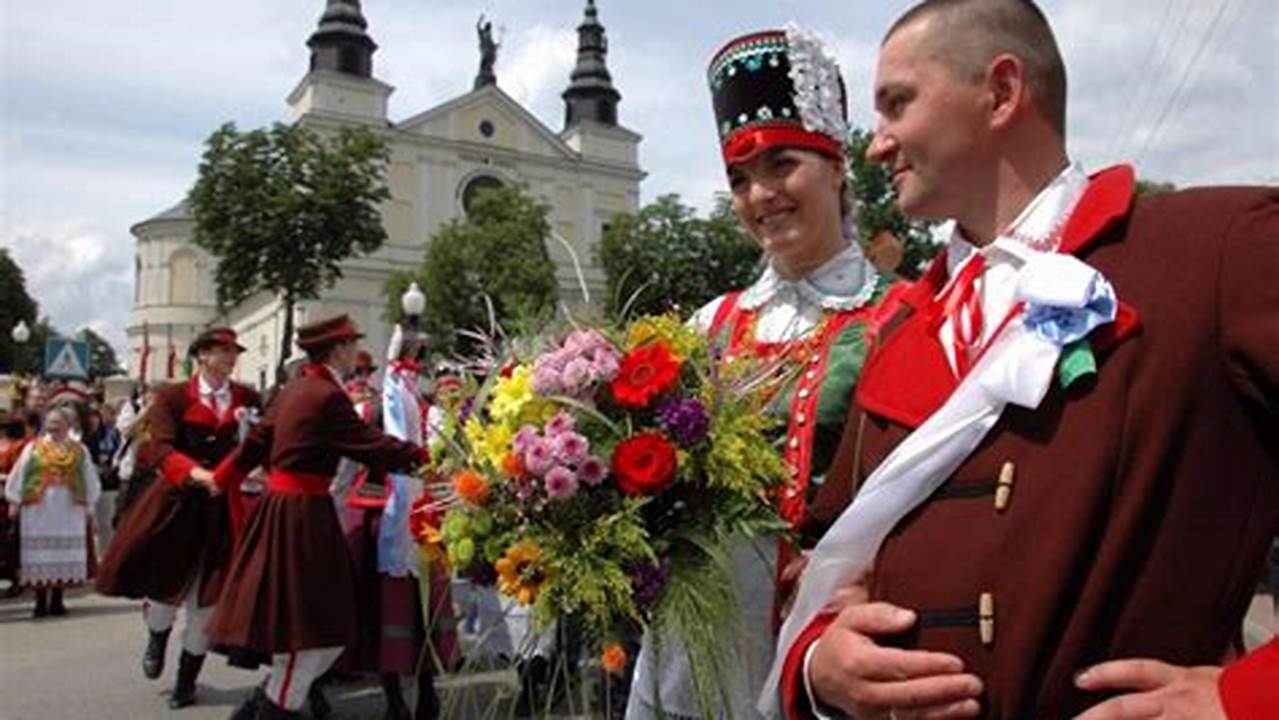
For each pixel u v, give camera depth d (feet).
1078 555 3.95
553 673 5.99
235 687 20.29
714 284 109.60
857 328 6.72
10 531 30.25
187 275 220.64
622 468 5.65
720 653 5.63
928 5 4.82
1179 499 3.90
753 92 7.05
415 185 188.03
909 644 4.36
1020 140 4.64
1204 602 3.86
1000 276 4.61
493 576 6.13
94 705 18.76
